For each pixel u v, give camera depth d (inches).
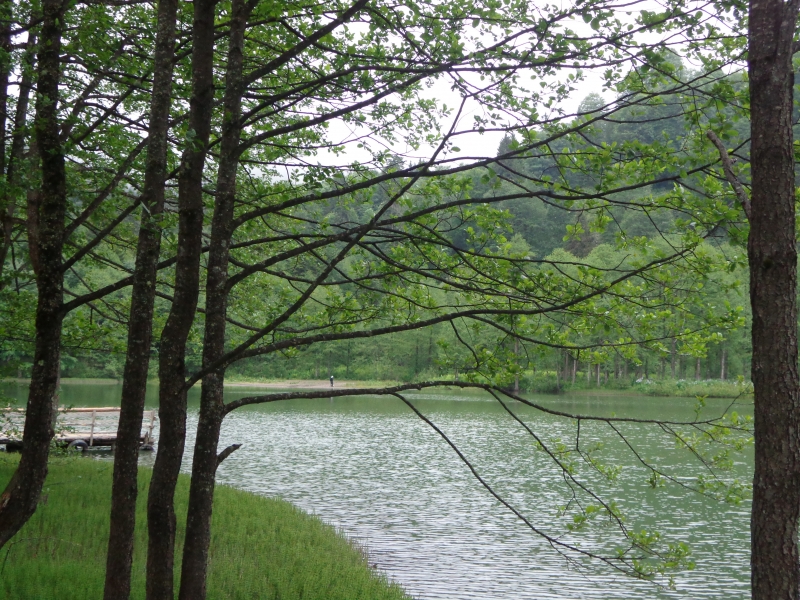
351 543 668.1
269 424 1872.5
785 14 171.3
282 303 373.1
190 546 260.1
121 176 321.4
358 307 341.4
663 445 1354.6
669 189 302.7
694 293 273.6
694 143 253.1
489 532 757.3
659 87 277.4
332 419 2014.0
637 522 803.4
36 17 350.0
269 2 295.0
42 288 327.6
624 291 277.1
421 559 652.7
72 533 514.3
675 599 565.0
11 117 388.5
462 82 254.2
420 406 2465.6
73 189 313.1
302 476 1087.0
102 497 645.9
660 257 269.6
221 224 276.7
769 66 172.6
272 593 464.4
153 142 285.7
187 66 379.9
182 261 267.4
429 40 276.8
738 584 601.3
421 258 320.2
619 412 2006.6
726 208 242.1
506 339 297.4
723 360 2753.4
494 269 295.6
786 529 163.0
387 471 1141.1
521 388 2856.8
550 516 833.5
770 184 170.4
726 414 253.1
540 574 617.0
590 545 711.7
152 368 2741.1
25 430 327.3
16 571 401.4
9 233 409.4
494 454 1327.5
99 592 390.0
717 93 242.5
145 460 1121.4
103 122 386.0
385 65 299.0
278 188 368.2
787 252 168.2
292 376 3629.4
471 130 252.5
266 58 373.1
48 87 322.7
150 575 257.9
